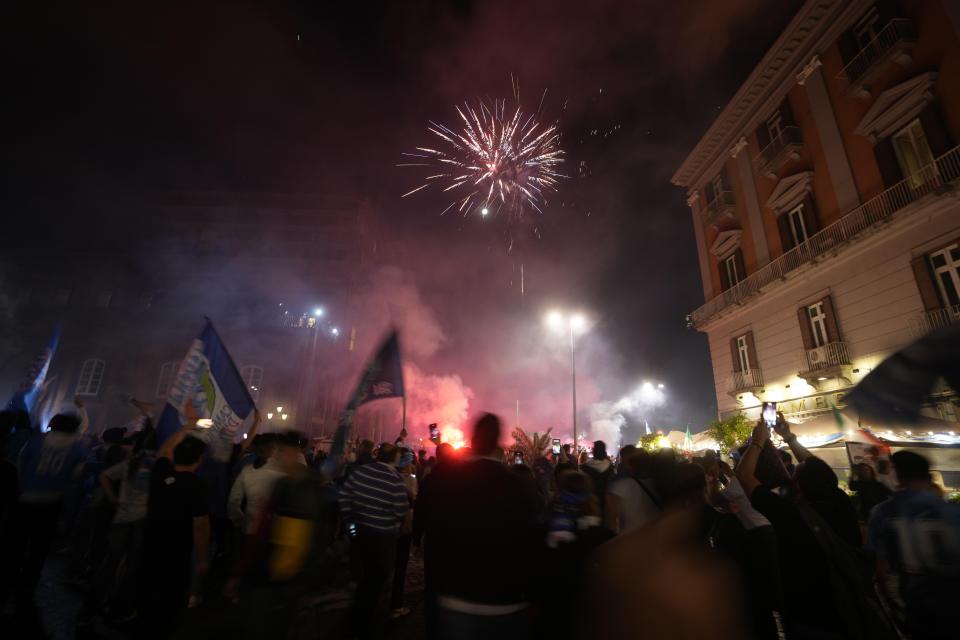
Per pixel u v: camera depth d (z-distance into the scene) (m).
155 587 3.77
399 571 5.75
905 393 1.92
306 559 3.69
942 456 11.11
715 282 22.56
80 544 6.66
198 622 3.63
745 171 20.77
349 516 4.72
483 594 2.66
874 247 14.32
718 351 22.02
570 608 2.21
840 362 15.07
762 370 18.98
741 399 20.11
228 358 6.26
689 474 2.75
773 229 18.92
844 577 3.01
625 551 2.03
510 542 2.72
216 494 6.03
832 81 16.44
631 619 1.89
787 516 3.27
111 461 6.32
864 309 14.61
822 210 16.53
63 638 4.51
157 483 4.02
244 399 6.31
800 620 3.09
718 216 21.92
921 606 2.79
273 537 3.62
